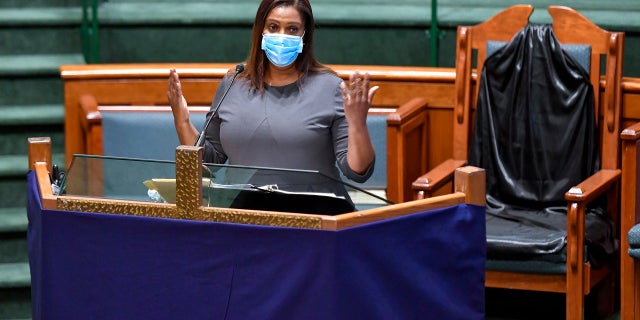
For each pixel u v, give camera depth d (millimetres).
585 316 12672
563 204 12539
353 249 7566
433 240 8086
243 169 7949
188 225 7859
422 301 8086
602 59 14211
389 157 12508
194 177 7824
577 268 11266
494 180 12805
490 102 12820
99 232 8133
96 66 13609
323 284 7531
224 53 15234
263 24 9289
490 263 11617
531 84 12602
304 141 9305
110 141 13156
